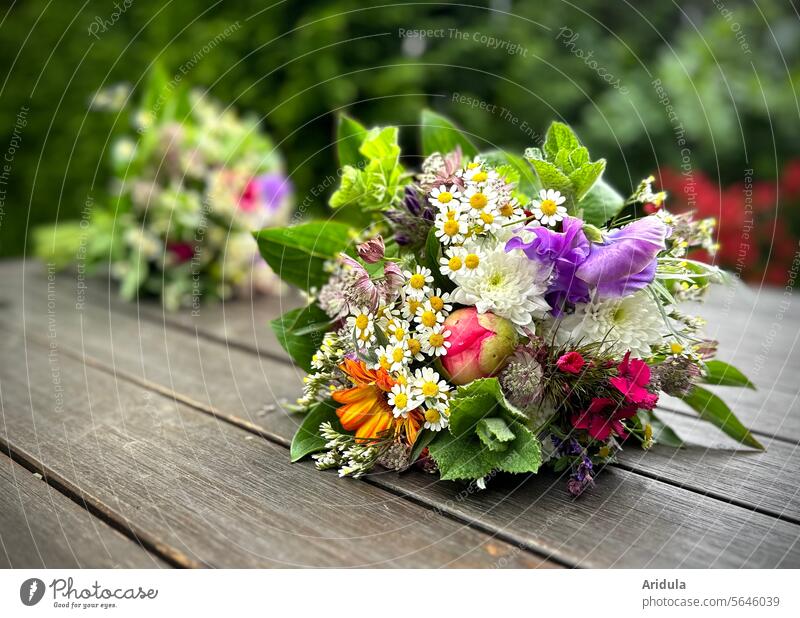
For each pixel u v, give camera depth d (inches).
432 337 28.3
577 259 27.3
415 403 28.0
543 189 29.7
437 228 29.2
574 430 29.3
